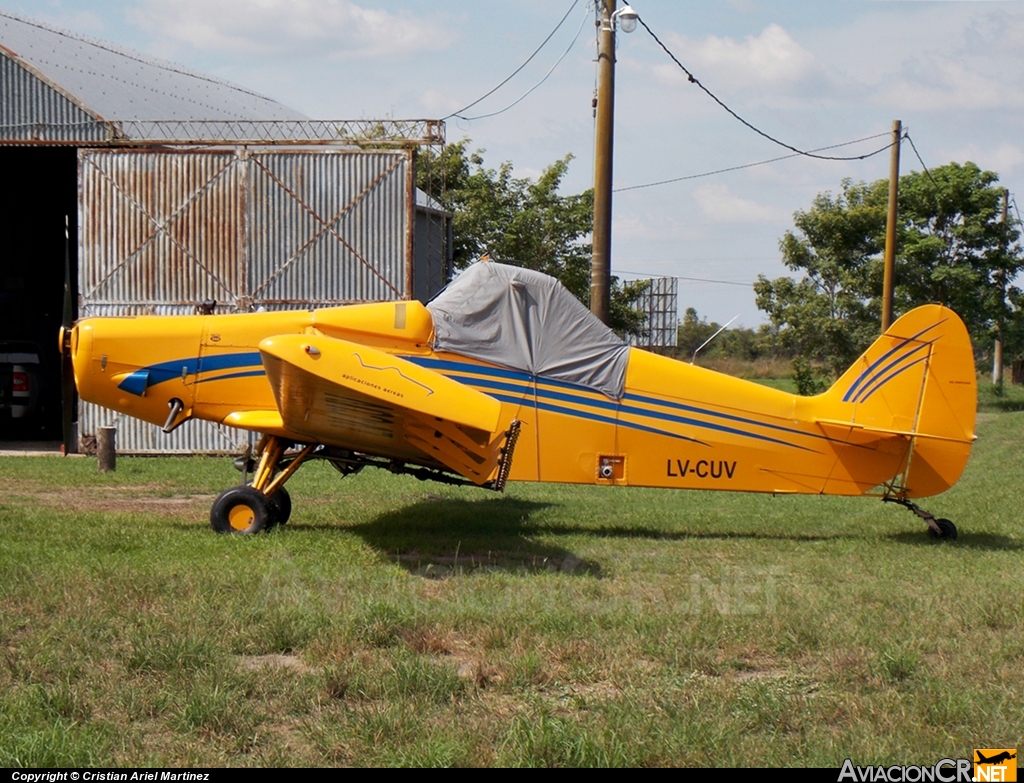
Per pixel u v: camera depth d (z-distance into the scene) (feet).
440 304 29.71
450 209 92.79
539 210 94.58
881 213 99.19
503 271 30.14
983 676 16.49
